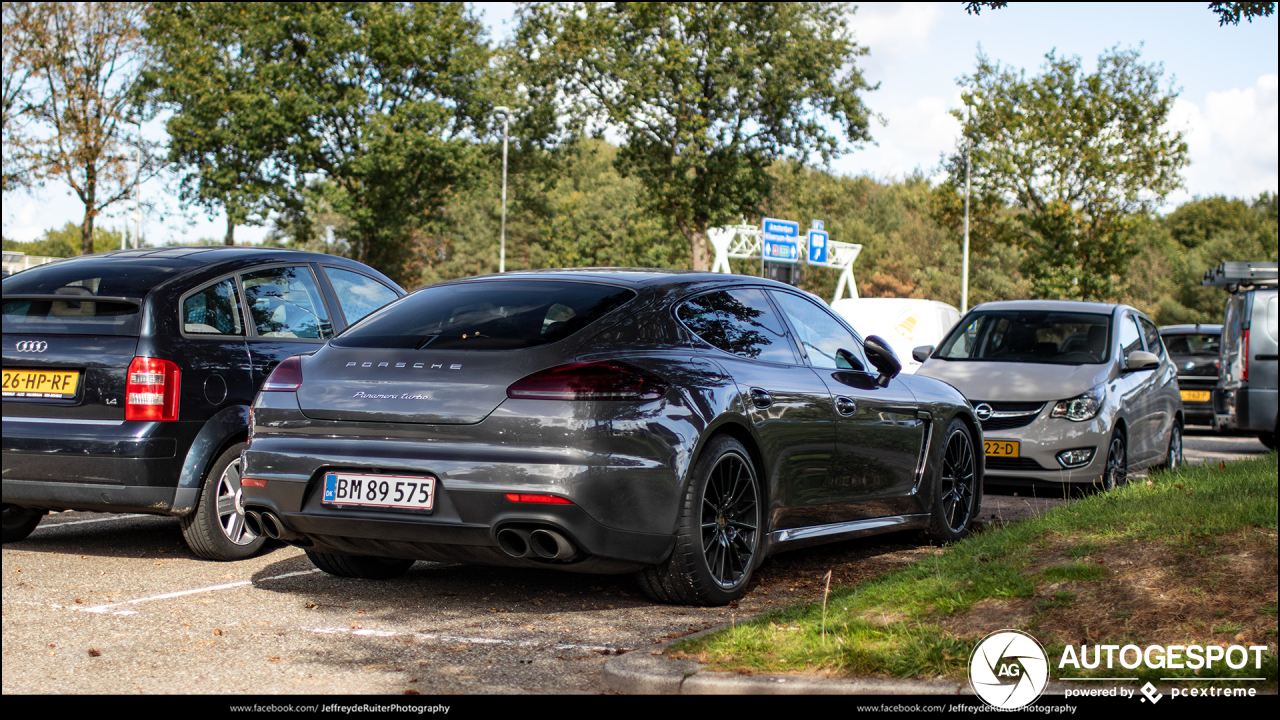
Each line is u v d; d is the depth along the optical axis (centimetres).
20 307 629
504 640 439
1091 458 872
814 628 395
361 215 4362
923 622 400
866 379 613
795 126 4181
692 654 382
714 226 4138
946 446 673
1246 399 1398
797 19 4156
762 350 544
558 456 440
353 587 545
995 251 9300
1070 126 3741
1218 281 1530
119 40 3512
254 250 691
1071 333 998
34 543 677
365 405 469
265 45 4334
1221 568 401
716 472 490
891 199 10175
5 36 3328
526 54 4300
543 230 8869
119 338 604
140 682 381
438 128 4422
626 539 452
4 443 603
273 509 482
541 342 464
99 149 3506
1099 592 400
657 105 4122
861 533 596
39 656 415
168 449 598
